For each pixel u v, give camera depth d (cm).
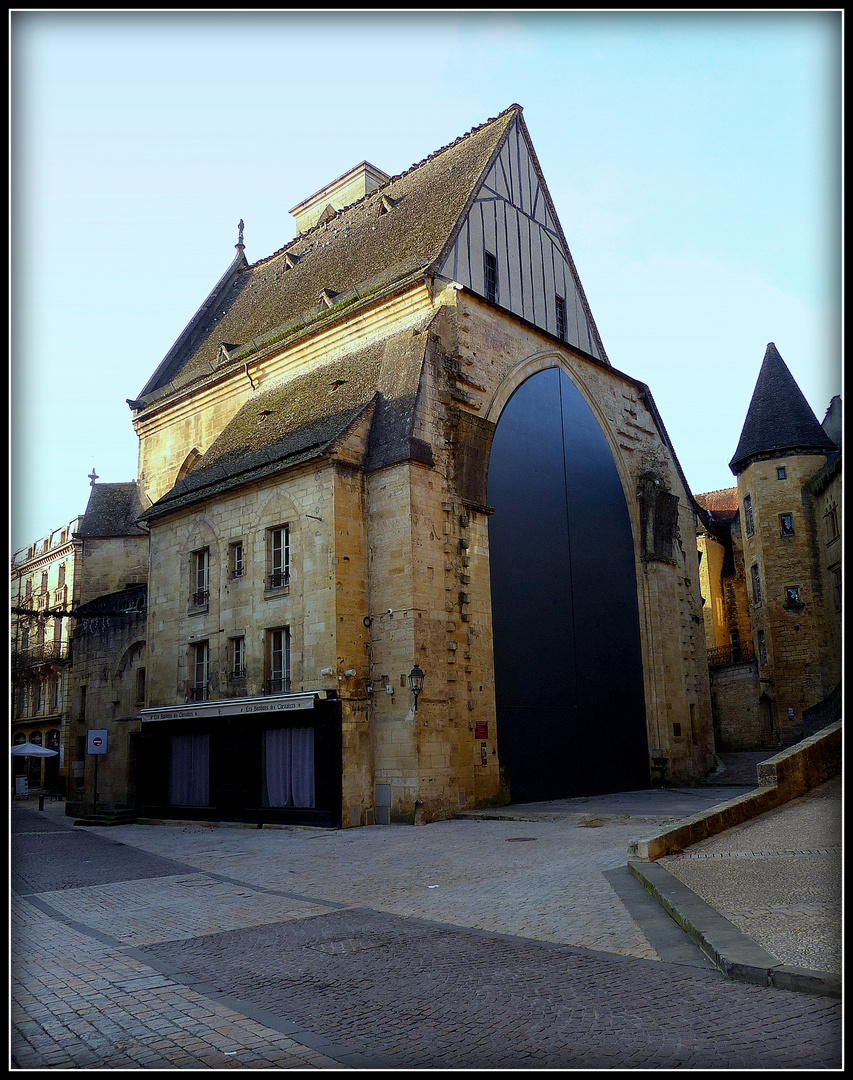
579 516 2456
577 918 815
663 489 2786
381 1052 504
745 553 3884
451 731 1827
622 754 2409
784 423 3691
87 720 2788
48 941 831
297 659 1847
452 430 2017
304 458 1878
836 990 546
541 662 2172
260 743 1903
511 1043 507
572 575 2369
